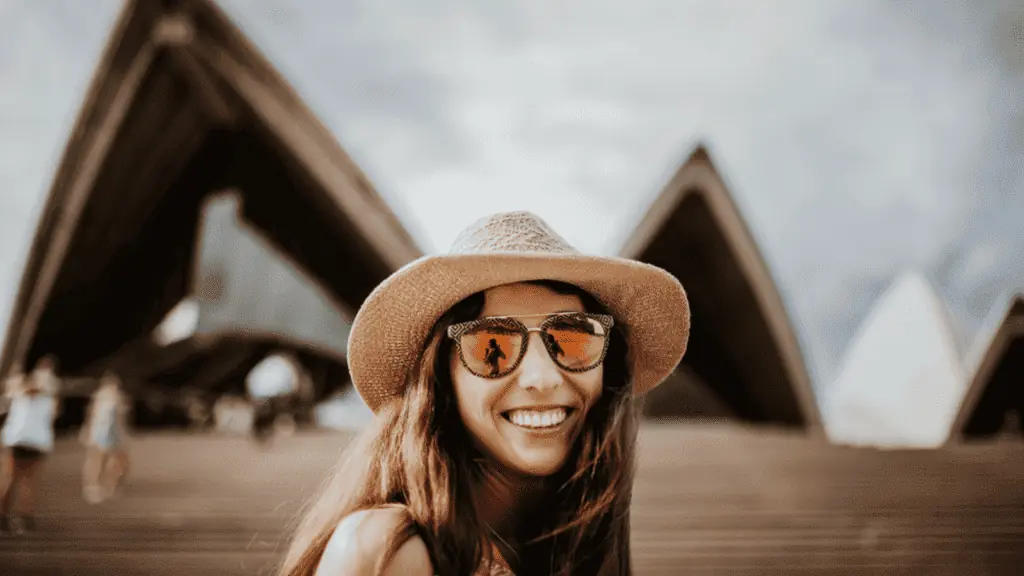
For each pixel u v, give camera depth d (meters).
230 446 13.44
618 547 1.22
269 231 21.38
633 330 1.27
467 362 1.04
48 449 5.35
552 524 1.20
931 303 33.94
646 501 6.25
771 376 22.16
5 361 19.98
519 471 1.06
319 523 1.04
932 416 32.09
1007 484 7.44
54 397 5.44
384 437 1.10
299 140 17.73
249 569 4.19
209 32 15.98
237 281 21.05
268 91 17.00
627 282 1.13
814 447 12.70
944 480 7.76
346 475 1.09
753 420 24.78
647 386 1.42
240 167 19.28
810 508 5.90
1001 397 24.78
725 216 18.33
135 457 11.45
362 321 1.07
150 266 21.23
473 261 0.98
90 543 4.86
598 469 1.22
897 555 4.29
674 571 3.95
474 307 1.07
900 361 34.09
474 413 1.04
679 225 19.00
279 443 13.46
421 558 0.87
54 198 17.62
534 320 1.06
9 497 5.21
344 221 19.30
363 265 21.20
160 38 15.51
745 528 5.08
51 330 20.31
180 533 5.18
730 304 20.72
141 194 18.67
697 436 15.50
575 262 1.00
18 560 4.41
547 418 1.05
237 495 6.95
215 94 16.86
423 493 0.98
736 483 7.39
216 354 23.55
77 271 19.34
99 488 7.08
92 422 7.09
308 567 1.00
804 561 4.16
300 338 22.36
